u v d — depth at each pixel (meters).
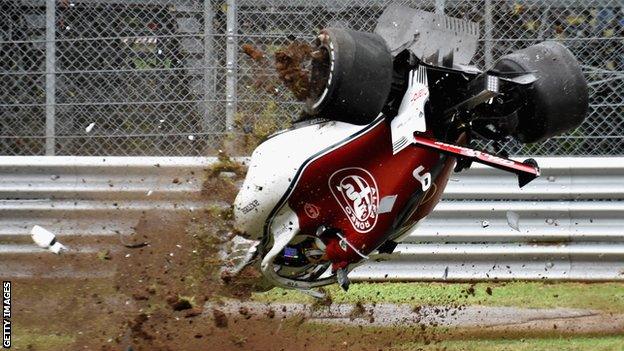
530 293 29.08
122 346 24.03
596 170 29.89
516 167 17.94
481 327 25.88
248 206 20.75
